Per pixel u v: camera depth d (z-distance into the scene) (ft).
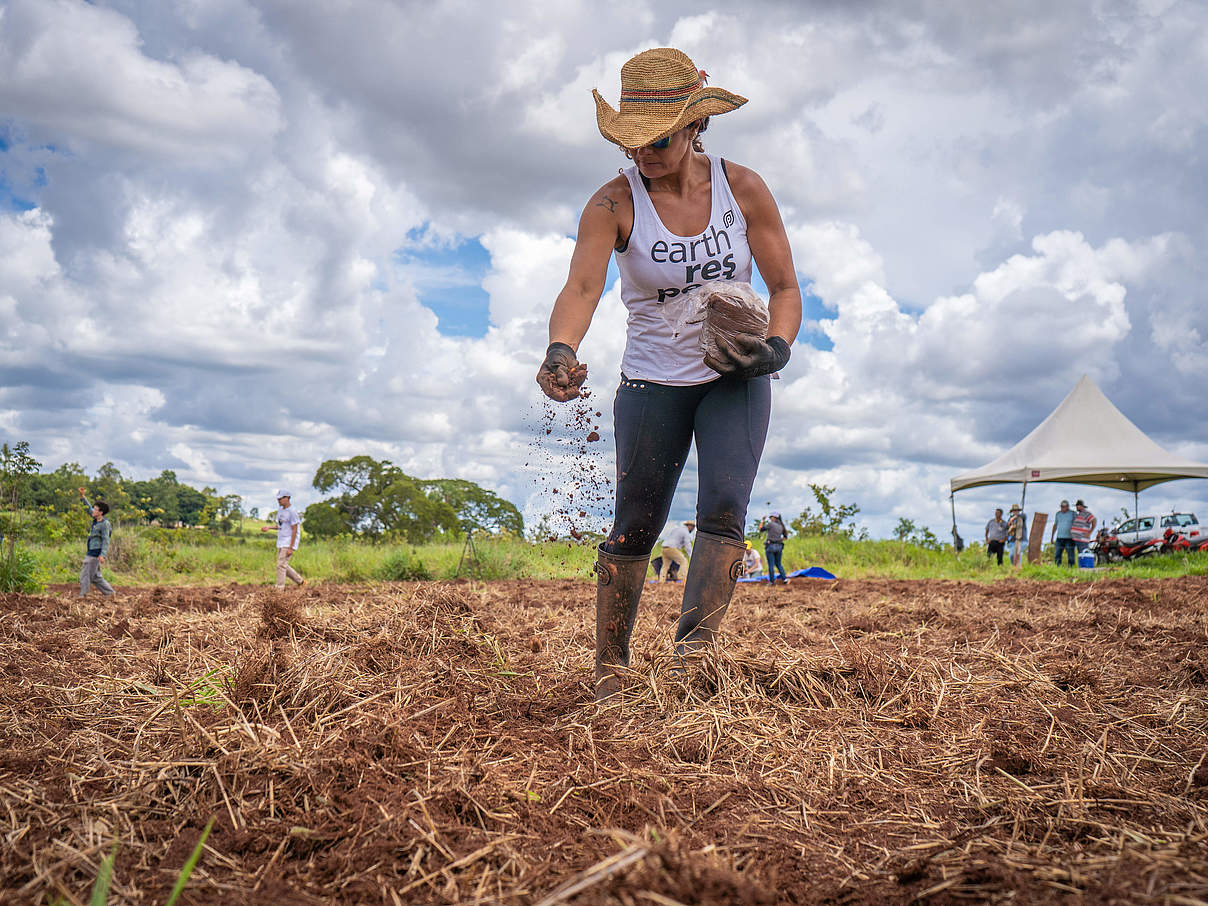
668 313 10.20
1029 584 37.65
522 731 8.54
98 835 5.90
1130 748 8.55
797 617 19.83
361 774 6.81
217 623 17.26
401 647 11.61
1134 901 4.66
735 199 10.30
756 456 10.21
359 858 5.52
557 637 14.51
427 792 6.45
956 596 29.71
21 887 5.18
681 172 10.04
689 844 5.99
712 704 9.33
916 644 14.07
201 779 6.79
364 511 112.57
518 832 6.07
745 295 9.34
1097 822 6.22
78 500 66.59
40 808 6.34
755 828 6.41
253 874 5.41
